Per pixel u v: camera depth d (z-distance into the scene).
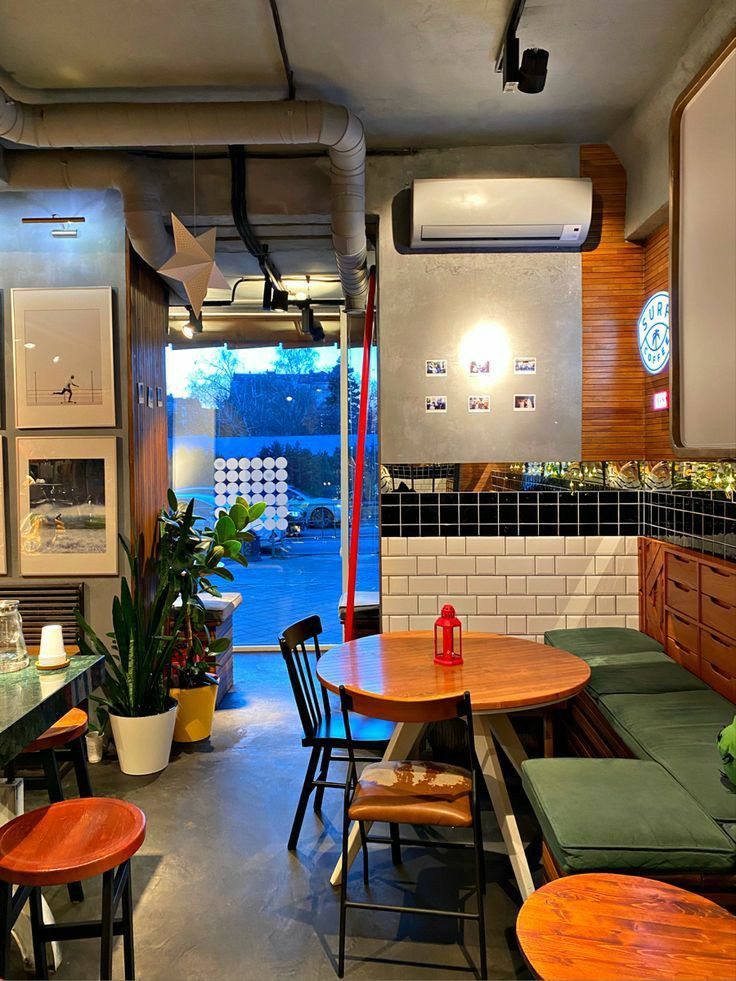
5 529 4.56
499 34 3.29
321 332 6.91
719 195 2.70
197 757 4.39
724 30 3.10
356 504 4.98
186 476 7.27
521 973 2.46
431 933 2.69
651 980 1.51
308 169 4.39
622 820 2.18
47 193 4.54
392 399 4.57
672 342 3.10
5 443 4.56
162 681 4.37
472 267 4.55
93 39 3.28
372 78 3.66
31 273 4.55
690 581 3.75
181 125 3.44
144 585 4.80
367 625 5.46
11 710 2.04
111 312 4.50
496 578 4.60
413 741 3.12
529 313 4.56
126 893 2.32
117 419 4.56
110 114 3.40
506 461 4.57
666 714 3.03
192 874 3.10
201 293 3.65
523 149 4.52
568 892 1.83
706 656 3.54
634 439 4.57
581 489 4.58
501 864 3.17
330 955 2.57
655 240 4.32
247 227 4.57
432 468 4.59
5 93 3.29
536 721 4.26
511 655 3.35
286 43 3.33
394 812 2.50
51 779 2.80
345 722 2.63
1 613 2.45
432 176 4.53
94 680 2.52
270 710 5.27
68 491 4.55
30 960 2.51
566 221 4.28
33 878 1.88
